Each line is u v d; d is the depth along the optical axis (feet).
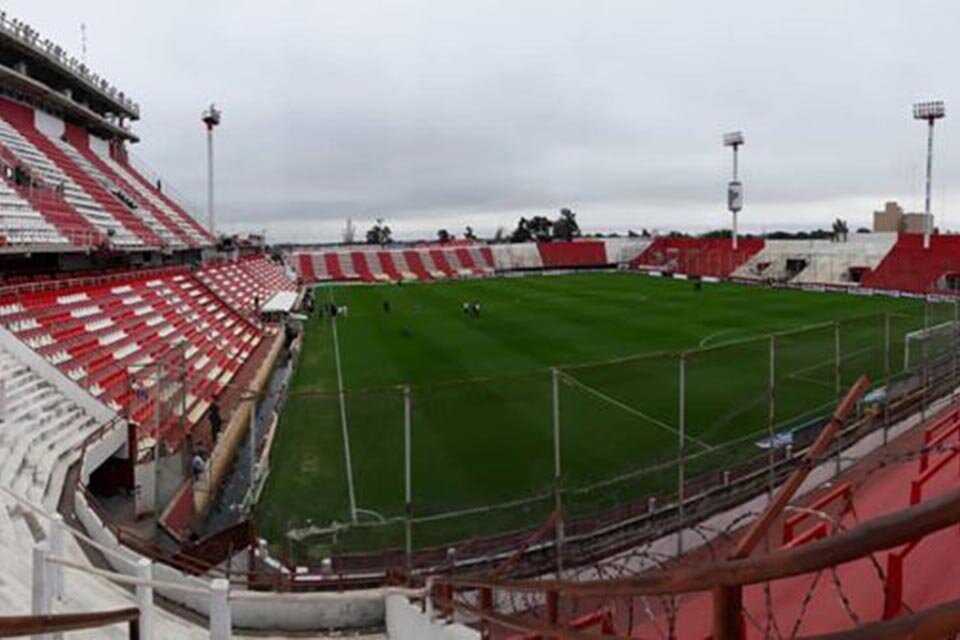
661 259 362.74
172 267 172.45
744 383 92.43
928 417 67.36
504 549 47.67
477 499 58.65
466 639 29.14
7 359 69.31
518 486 61.00
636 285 261.65
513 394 90.22
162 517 51.34
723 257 319.27
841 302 193.98
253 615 36.91
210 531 53.11
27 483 48.11
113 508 57.26
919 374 79.20
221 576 40.57
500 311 185.57
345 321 174.09
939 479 36.45
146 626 23.70
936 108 245.86
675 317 166.50
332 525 54.19
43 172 141.59
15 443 54.08
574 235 575.79
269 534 53.16
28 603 28.53
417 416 81.87
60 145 168.86
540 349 125.90
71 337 87.20
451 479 63.16
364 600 37.04
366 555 47.62
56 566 28.73
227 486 63.93
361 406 86.28
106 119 209.26
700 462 64.64
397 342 138.92
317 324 170.40
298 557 48.37
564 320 164.25
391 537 51.93
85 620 15.35
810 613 24.91
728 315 168.86
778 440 66.95
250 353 127.13
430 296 234.17
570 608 29.91
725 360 105.70
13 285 92.27
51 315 90.33
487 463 66.64
